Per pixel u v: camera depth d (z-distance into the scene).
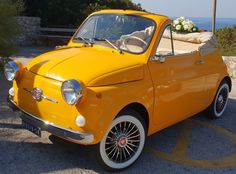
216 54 6.38
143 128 4.66
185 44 6.32
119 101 4.21
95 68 4.34
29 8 20.66
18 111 4.80
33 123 4.50
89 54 4.77
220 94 6.69
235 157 5.19
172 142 5.54
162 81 4.85
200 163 4.93
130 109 4.46
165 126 5.18
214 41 6.39
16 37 9.34
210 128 6.23
